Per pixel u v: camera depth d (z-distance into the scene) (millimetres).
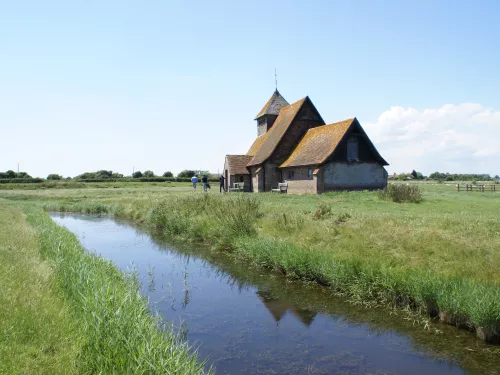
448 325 7805
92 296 6488
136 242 18000
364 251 11125
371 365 6281
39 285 7035
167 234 19922
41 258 9828
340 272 9977
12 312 5637
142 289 10469
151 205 25641
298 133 40562
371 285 9312
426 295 8234
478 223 13703
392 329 7750
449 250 10320
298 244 12609
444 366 6246
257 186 40156
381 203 23891
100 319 5438
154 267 13078
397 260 10086
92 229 22625
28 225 16594
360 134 33781
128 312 6121
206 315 8562
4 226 15539
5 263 8422
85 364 4668
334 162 33125
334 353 6715
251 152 47531
